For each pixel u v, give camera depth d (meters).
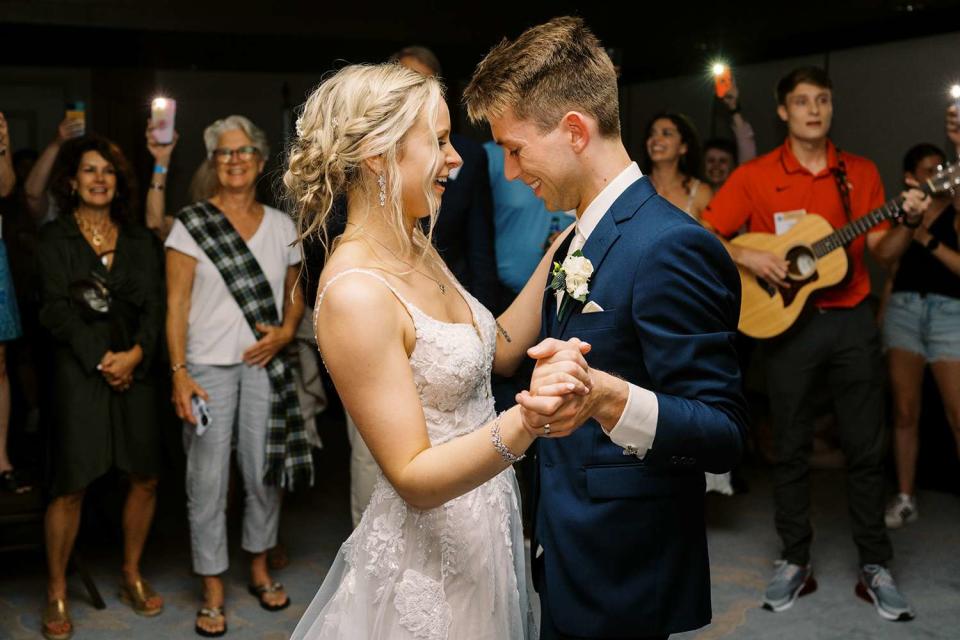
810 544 3.72
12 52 5.59
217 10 5.62
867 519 3.42
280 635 3.27
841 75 5.30
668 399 1.56
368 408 1.61
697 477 1.79
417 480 1.55
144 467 3.38
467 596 1.80
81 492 3.33
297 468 3.46
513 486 1.98
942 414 4.57
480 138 6.30
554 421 1.46
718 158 5.17
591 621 1.75
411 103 1.71
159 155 3.86
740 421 1.65
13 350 4.27
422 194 1.73
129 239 3.48
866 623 3.27
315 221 1.77
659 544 1.74
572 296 1.73
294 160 1.78
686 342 1.61
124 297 3.38
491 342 1.91
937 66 4.79
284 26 5.76
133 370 3.37
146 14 5.52
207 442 3.34
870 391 3.43
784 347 3.47
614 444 1.75
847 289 3.44
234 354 3.38
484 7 6.17
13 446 3.94
